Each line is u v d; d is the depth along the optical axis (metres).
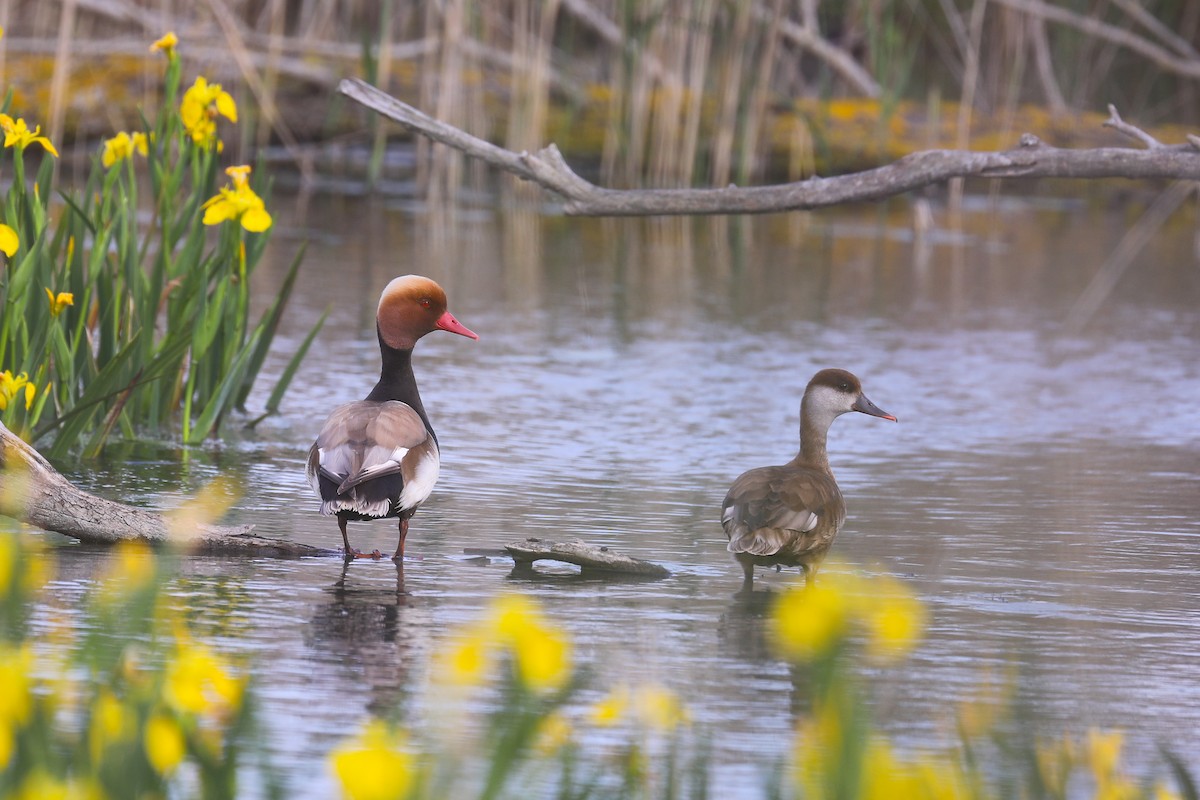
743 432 15.51
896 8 34.72
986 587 10.30
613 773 6.80
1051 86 34.03
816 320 21.78
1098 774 5.87
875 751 5.54
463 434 15.08
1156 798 6.12
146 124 14.41
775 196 10.41
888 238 30.39
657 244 29.11
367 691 7.82
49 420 13.70
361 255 25.11
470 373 18.00
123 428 14.15
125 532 10.59
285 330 19.48
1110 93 38.06
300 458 13.77
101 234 13.89
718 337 20.42
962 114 31.36
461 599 9.63
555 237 29.06
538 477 13.42
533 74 29.80
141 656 8.05
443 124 10.61
